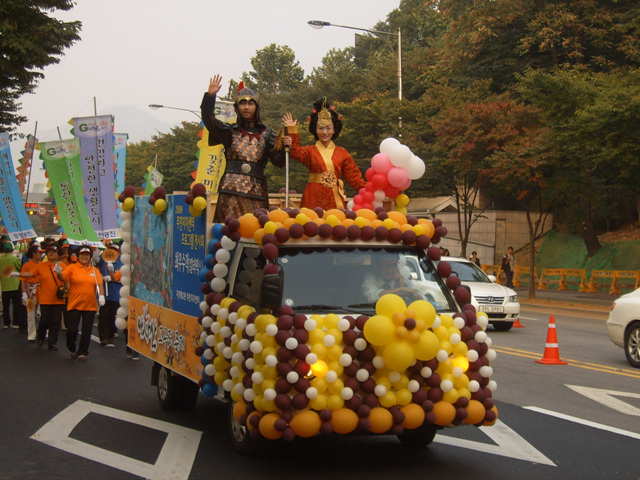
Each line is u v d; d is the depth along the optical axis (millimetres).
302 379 5348
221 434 7383
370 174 7488
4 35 18859
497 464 6414
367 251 6266
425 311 5527
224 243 6371
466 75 41188
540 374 11273
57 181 16094
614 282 28938
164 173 57938
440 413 5648
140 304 8906
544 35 34000
